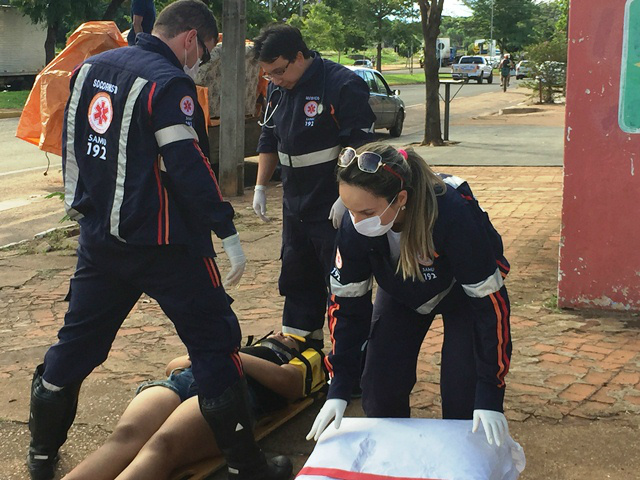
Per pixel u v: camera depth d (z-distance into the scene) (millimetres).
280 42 3564
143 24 4773
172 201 2824
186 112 2754
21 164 13773
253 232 8148
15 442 3672
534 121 21078
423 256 2561
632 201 5141
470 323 2783
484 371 2545
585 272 5320
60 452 3557
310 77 3660
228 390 2982
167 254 2861
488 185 10531
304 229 3889
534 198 9430
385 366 2895
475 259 2494
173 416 3121
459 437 2479
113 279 3004
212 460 3314
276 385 3617
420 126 21484
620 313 5285
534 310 5391
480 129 18984
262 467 3145
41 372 3207
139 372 4453
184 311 2914
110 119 2793
